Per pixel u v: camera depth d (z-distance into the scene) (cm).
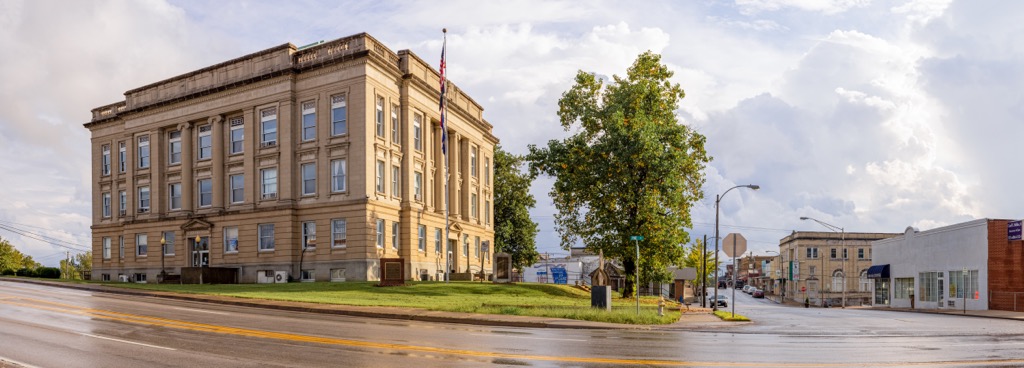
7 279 4681
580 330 2155
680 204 4697
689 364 1330
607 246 4600
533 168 4862
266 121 5053
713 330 2323
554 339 1783
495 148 7875
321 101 4847
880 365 1369
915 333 2305
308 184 4909
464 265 6206
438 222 5628
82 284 4212
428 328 2059
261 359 1343
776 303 9862
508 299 3566
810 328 2561
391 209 4956
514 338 1786
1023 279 4725
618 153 4375
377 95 4856
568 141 4725
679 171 4631
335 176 4797
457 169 6103
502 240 7781
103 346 1524
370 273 4616
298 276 4822
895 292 6738
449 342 1656
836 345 1789
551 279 8644
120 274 6056
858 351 1639
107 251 6234
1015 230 4734
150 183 5719
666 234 4547
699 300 8575
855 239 10750
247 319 2222
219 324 2031
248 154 5078
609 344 1681
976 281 5069
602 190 4562
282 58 4962
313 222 4841
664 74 4684
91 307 2544
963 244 5272
